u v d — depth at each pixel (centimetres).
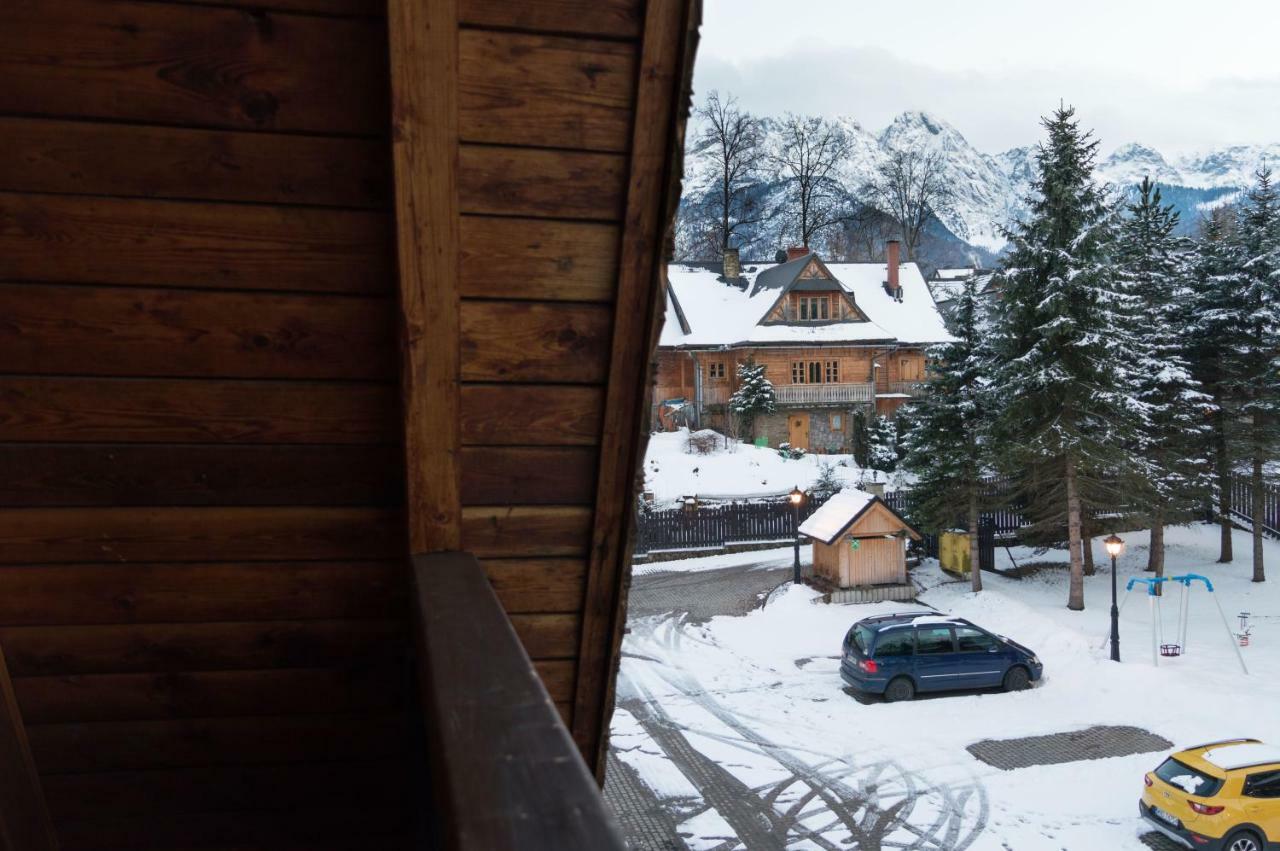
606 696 273
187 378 218
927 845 1076
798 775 1280
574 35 200
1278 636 1953
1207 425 2683
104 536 228
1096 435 2208
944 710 1543
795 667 1805
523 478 239
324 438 231
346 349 222
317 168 205
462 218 210
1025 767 1301
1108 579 2531
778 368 4362
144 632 245
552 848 88
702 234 5928
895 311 4766
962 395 2417
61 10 187
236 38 194
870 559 2381
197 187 202
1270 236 2564
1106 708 1534
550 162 209
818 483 3372
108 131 195
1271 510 3038
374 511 240
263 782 276
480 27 196
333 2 194
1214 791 1046
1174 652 1819
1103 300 2088
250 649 253
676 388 4450
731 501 3319
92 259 203
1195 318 2712
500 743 113
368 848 289
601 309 225
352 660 260
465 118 201
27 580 231
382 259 215
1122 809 1165
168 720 260
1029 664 1647
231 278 211
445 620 165
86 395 215
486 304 219
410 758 236
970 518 2414
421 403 214
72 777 261
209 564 239
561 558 253
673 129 205
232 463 228
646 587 2508
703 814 1163
